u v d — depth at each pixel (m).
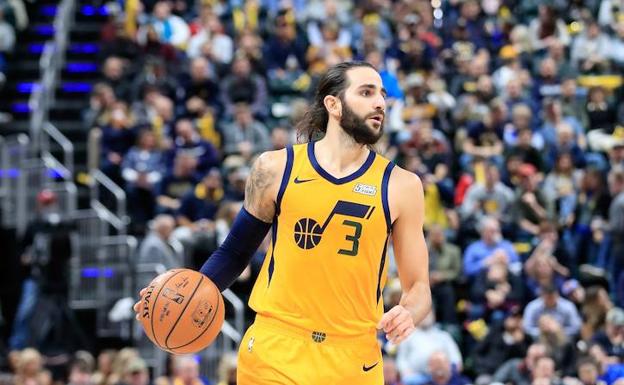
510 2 27.53
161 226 19.17
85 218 20.48
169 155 21.70
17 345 19.48
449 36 26.06
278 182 7.32
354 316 7.23
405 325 6.92
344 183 7.26
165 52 25.41
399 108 22.61
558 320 17.72
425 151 21.19
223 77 24.83
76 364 17.14
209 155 21.72
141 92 23.92
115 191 21.52
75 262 20.14
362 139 7.31
